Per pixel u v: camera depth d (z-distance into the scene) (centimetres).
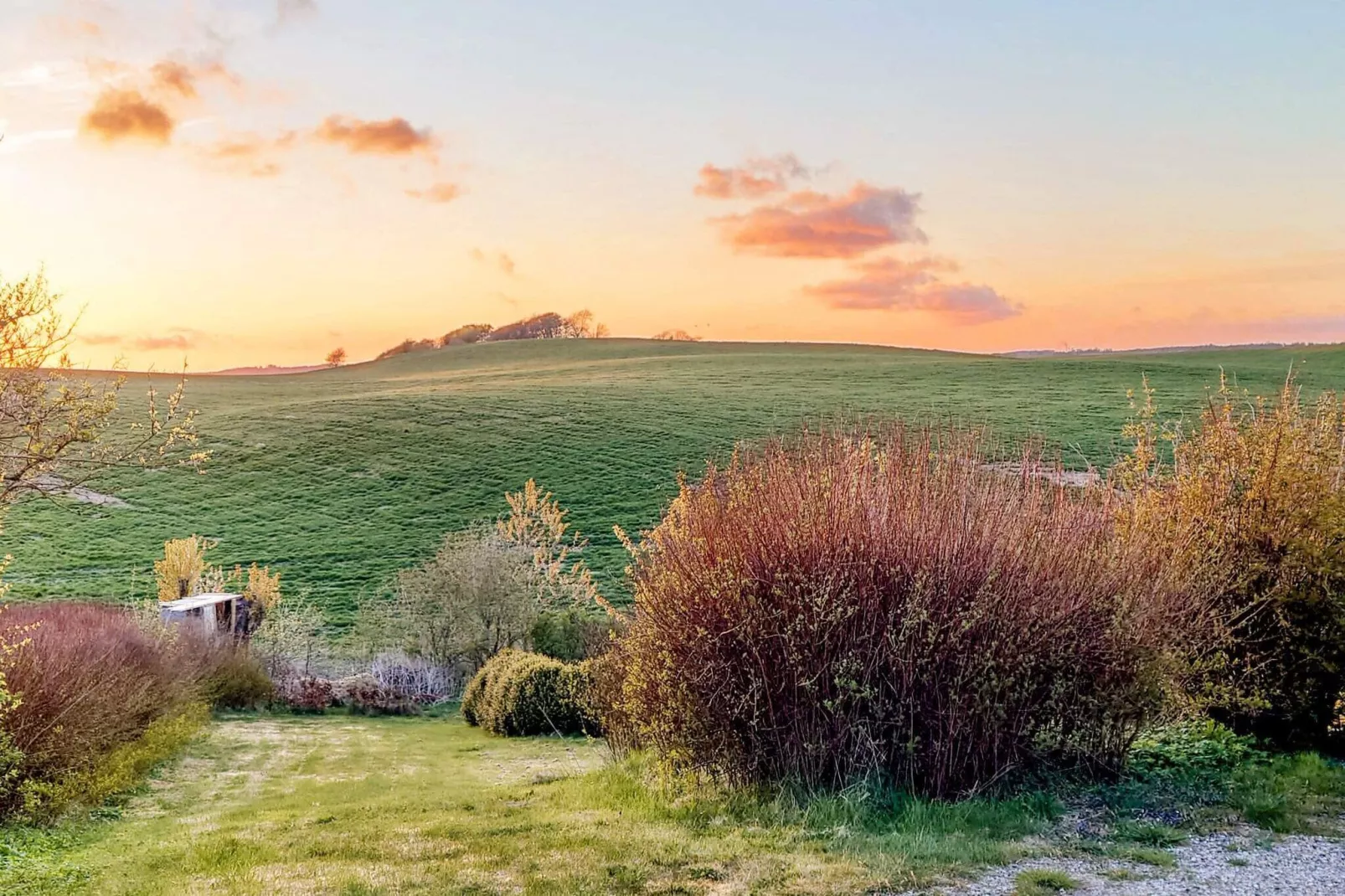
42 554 3816
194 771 1413
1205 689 917
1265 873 589
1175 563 896
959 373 6875
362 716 2297
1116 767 803
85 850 866
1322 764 847
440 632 2661
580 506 4347
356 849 740
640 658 909
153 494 4634
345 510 4475
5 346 809
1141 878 579
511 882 614
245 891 618
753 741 816
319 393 7825
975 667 771
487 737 1869
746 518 862
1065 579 805
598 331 14100
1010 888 566
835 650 803
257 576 2709
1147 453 1079
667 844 686
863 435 938
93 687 1239
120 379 870
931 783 775
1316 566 906
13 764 1034
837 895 560
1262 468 966
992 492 863
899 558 809
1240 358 7662
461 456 5153
